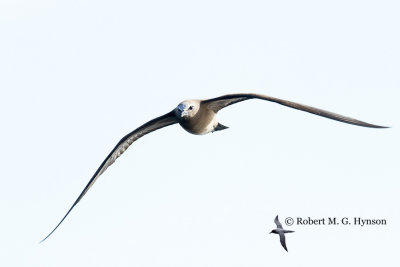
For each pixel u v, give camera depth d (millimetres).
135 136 17172
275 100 14266
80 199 17000
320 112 13758
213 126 16594
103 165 17016
